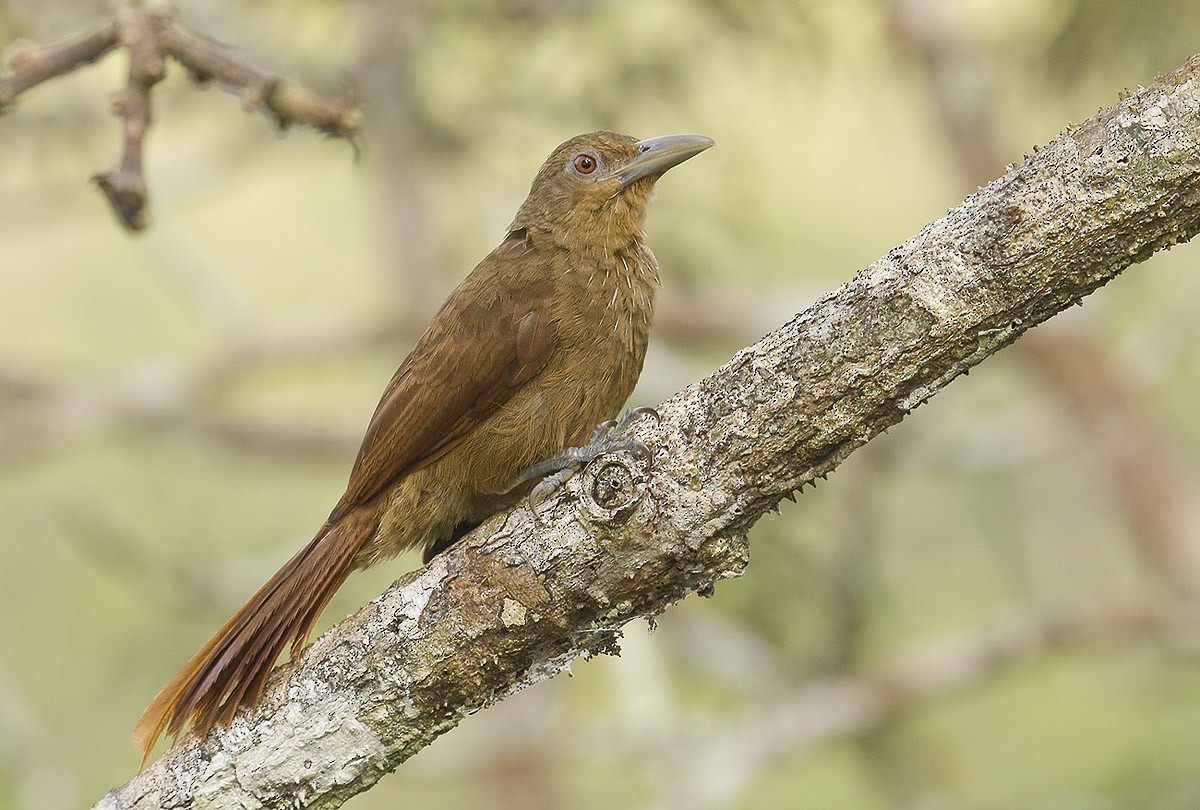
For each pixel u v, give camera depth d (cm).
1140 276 1598
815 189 1656
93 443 1598
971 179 1514
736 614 1341
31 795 1268
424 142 1493
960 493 1541
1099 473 1491
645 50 1421
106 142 1587
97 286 1811
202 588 1375
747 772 1250
